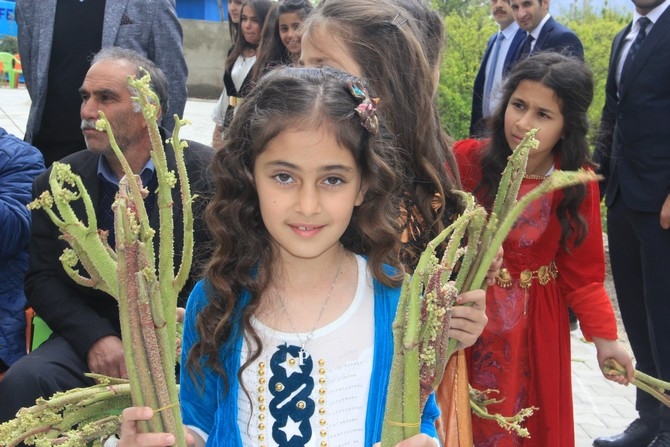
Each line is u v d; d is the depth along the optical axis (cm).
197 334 161
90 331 247
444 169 187
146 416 131
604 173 404
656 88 362
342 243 165
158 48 399
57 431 161
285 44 418
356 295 159
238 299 157
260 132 144
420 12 203
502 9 548
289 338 154
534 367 262
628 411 421
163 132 267
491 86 556
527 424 263
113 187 262
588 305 260
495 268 174
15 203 276
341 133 144
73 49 391
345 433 149
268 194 146
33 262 263
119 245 128
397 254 165
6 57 1176
